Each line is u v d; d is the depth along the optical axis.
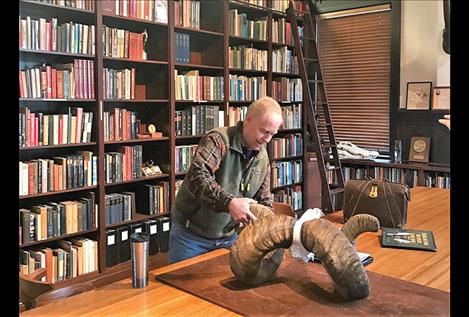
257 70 5.16
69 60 3.68
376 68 5.65
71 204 3.60
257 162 2.36
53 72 3.45
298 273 1.67
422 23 5.20
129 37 3.97
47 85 3.42
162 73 4.26
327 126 5.36
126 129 3.99
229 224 2.40
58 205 3.54
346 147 5.62
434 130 5.07
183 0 4.36
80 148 3.86
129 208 4.02
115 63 4.13
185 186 2.33
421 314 1.34
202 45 4.88
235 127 2.29
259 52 5.18
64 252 3.56
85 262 3.69
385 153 5.62
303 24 5.66
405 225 2.45
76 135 3.63
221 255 1.95
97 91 3.71
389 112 5.53
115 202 3.90
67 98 3.54
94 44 3.68
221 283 1.60
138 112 4.37
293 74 5.63
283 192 5.54
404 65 5.34
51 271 3.47
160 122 4.32
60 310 1.42
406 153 5.29
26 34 3.29
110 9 3.76
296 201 5.70
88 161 3.68
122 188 4.27
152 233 4.15
